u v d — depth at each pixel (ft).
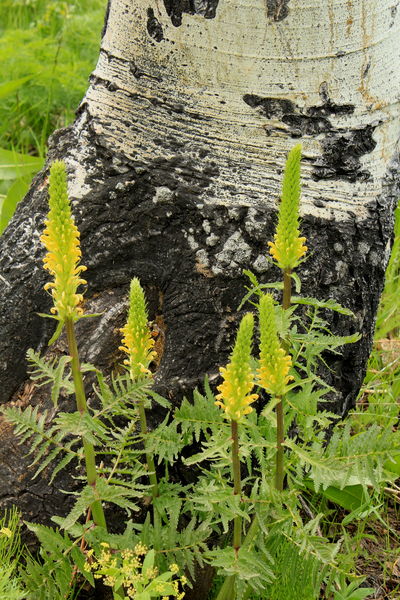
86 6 20.06
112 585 6.97
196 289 8.54
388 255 9.61
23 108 16.90
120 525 8.41
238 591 7.01
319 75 8.06
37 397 8.75
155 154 8.45
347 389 9.61
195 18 7.93
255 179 8.36
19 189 12.58
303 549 6.77
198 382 8.57
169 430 7.66
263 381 6.42
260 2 7.74
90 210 8.65
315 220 8.51
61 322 6.47
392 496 9.92
